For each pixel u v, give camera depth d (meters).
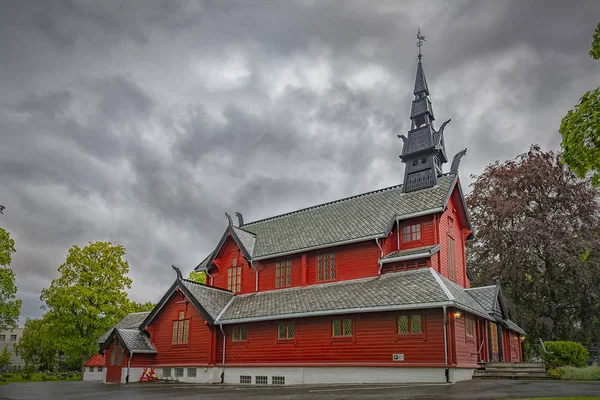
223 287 36.22
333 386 23.19
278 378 28.55
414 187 30.97
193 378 31.97
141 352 33.56
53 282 51.06
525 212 41.22
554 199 41.12
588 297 38.81
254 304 31.89
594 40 13.40
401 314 24.75
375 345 25.23
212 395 20.03
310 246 31.19
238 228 36.91
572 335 39.50
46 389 27.02
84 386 29.75
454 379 22.39
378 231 28.30
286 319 29.20
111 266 52.12
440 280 24.78
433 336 23.45
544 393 15.26
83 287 49.53
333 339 26.91
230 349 31.39
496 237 41.09
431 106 33.62
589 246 38.00
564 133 13.25
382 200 31.86
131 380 32.94
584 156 12.95
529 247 38.59
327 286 29.84
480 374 23.91
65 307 48.66
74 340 48.03
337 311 26.14
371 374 24.97
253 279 34.50
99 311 49.56
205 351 31.75
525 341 41.28
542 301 40.88
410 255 26.88
